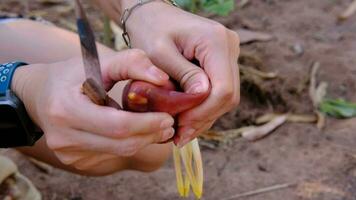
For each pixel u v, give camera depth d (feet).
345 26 5.57
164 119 2.08
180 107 2.14
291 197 3.75
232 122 4.40
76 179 3.93
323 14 5.76
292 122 4.42
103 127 2.08
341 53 5.16
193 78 2.24
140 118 2.06
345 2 5.94
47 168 4.02
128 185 3.87
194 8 4.83
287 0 6.01
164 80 2.11
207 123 2.27
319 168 3.97
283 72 4.84
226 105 2.24
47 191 3.84
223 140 4.25
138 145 2.11
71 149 2.22
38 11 5.77
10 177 3.30
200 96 2.15
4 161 3.26
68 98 2.14
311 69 4.92
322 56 5.10
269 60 5.02
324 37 5.41
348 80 4.83
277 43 5.28
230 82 2.24
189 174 2.51
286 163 4.02
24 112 2.47
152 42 2.49
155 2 2.70
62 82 2.20
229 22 5.59
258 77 4.69
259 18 5.69
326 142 4.21
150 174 3.94
